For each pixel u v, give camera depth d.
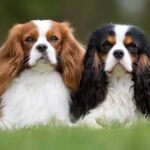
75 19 26.55
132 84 9.87
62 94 9.87
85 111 9.90
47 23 9.95
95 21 26.80
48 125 8.84
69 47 10.02
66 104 9.88
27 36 9.84
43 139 7.39
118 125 9.32
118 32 9.76
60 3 26.41
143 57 9.86
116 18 27.11
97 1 26.89
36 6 26.03
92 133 7.84
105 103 9.84
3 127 9.45
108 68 9.69
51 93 9.80
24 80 9.85
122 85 9.87
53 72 9.90
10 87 9.91
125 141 7.17
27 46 9.84
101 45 9.81
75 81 10.02
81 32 26.06
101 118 9.74
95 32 9.99
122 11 27.31
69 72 9.95
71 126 8.94
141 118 9.86
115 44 9.75
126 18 27.27
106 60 9.73
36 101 9.77
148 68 9.89
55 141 7.27
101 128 8.80
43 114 9.73
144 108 9.91
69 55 9.99
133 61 9.80
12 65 9.90
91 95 9.87
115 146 6.95
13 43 9.94
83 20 26.61
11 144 7.22
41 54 9.66
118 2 27.33
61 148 6.95
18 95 9.82
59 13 26.38
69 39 10.04
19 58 9.86
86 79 9.92
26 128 8.81
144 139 7.29
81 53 10.16
